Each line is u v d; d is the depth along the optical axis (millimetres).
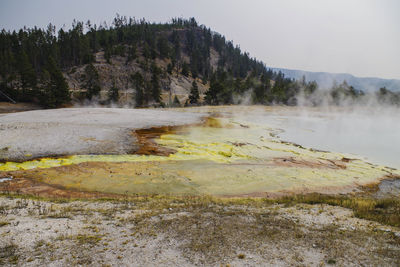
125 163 20547
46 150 22438
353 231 8680
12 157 20406
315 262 6605
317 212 10945
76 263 6457
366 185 17438
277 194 15570
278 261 6656
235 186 16688
